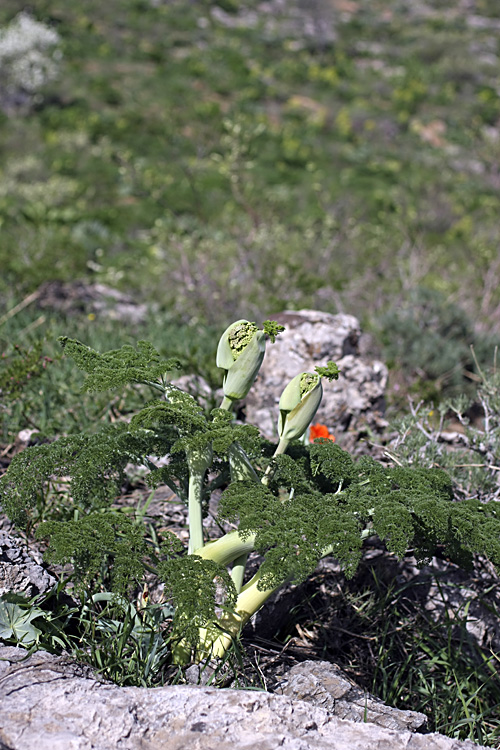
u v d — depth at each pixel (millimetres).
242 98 28188
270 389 4465
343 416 4254
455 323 6480
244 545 2215
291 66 34062
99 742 1721
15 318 6102
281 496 3188
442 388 5727
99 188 16078
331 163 22703
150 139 20438
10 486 2371
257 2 45750
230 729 1788
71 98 23766
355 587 2990
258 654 2547
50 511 3074
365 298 7512
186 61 31859
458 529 2209
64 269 8125
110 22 35812
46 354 4871
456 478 3326
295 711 1883
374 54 39812
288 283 7254
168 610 2311
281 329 2312
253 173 18438
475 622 2951
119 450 2375
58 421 4066
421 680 2598
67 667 2064
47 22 32781
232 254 8273
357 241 9898
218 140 18766
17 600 2230
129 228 13398
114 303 7203
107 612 2340
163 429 2473
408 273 8641
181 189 15578
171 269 8055
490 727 2535
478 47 41562
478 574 3061
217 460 2531
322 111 27703
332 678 2295
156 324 6406
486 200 18078
